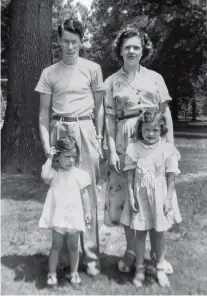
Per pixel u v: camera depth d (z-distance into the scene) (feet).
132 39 10.92
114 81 11.52
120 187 11.45
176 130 72.95
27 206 18.56
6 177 25.49
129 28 11.30
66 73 10.95
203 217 16.69
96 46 67.67
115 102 11.60
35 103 28.43
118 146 11.44
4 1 38.88
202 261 12.13
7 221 16.11
